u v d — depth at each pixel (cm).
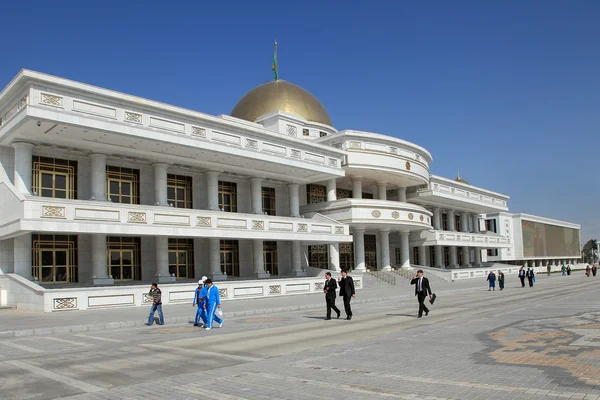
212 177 3681
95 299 2461
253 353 1156
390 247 5853
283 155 3678
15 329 1659
